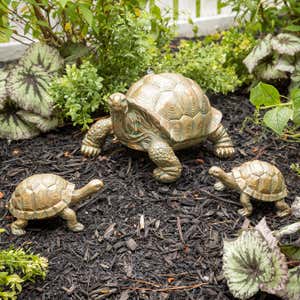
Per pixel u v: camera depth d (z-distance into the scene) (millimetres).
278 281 1855
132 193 2633
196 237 2354
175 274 2156
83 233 2375
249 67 3447
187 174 2779
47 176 2363
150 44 3361
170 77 2770
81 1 3143
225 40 3820
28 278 2037
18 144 3078
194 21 4703
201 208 2535
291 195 2637
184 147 2783
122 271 2170
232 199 2600
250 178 2436
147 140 2668
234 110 3438
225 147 2902
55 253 2258
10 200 2408
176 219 2465
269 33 3668
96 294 2055
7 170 2830
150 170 2803
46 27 3334
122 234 2367
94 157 2918
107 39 3230
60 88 3055
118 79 3299
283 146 3055
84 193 2369
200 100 2740
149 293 2061
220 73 3463
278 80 3631
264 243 1937
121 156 2932
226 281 2113
